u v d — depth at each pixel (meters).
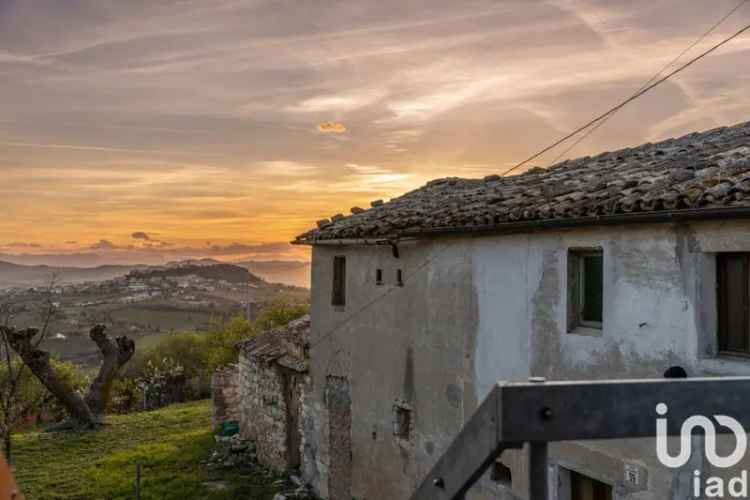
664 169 7.66
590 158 11.09
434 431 9.92
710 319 6.21
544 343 7.93
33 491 14.84
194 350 41.75
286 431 14.81
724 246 5.99
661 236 6.55
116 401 32.88
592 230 7.30
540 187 9.10
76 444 19.72
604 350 7.12
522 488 8.14
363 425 11.80
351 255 12.32
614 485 6.91
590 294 7.61
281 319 38.28
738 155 7.28
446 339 9.67
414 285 10.45
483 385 8.91
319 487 13.23
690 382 2.36
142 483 15.05
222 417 20.33
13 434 21.44
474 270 9.12
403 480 10.68
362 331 11.91
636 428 2.32
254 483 14.65
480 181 14.35
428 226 9.48
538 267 8.03
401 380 10.75
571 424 2.27
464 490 2.49
